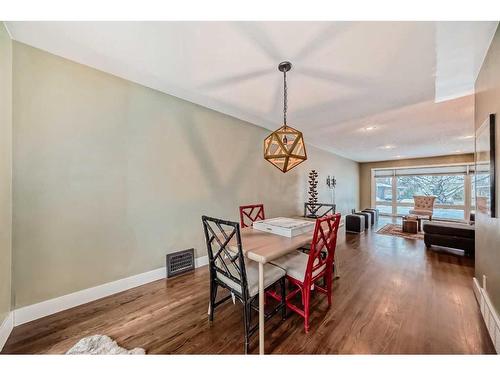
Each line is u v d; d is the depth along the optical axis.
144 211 2.31
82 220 1.90
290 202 4.53
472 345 1.40
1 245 1.41
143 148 2.29
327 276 1.88
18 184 1.59
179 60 1.83
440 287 2.22
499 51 1.39
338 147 5.48
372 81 2.14
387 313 1.77
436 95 2.44
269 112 3.04
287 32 1.48
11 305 1.55
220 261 1.74
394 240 4.21
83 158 1.90
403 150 5.78
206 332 1.55
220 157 3.08
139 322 1.66
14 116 1.57
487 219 1.66
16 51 1.58
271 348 1.38
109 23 1.41
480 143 1.86
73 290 1.85
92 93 1.95
